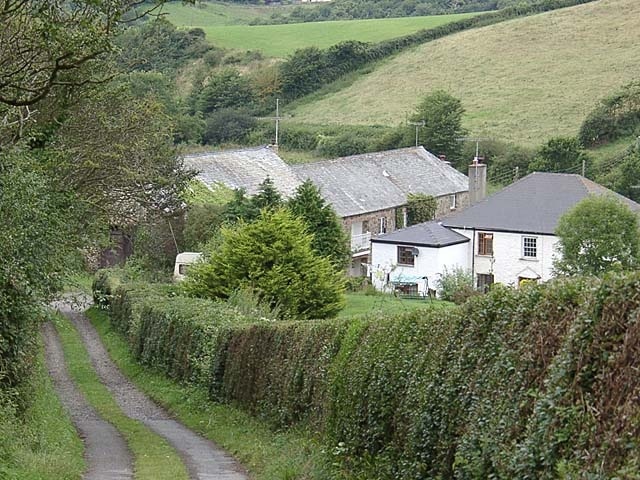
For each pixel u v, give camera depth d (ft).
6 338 61.87
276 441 64.64
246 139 302.86
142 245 177.58
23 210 60.18
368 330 53.11
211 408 87.40
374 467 46.32
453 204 264.93
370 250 207.21
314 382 63.62
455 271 183.42
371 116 315.99
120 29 57.26
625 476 23.27
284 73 336.90
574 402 28.02
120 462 61.46
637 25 355.15
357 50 360.28
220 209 176.96
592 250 145.69
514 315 34.32
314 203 178.29
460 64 353.10
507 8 402.52
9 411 55.21
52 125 88.07
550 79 326.44
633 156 220.64
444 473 38.14
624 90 272.92
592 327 27.84
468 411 36.42
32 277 63.52
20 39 57.62
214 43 353.31
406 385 44.01
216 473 57.11
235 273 129.08
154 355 116.57
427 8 449.06
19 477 43.19
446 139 289.94
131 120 107.76
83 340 154.10
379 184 247.70
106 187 111.65
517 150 264.31
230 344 87.86
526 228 191.83
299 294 128.88
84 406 95.35
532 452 29.37
